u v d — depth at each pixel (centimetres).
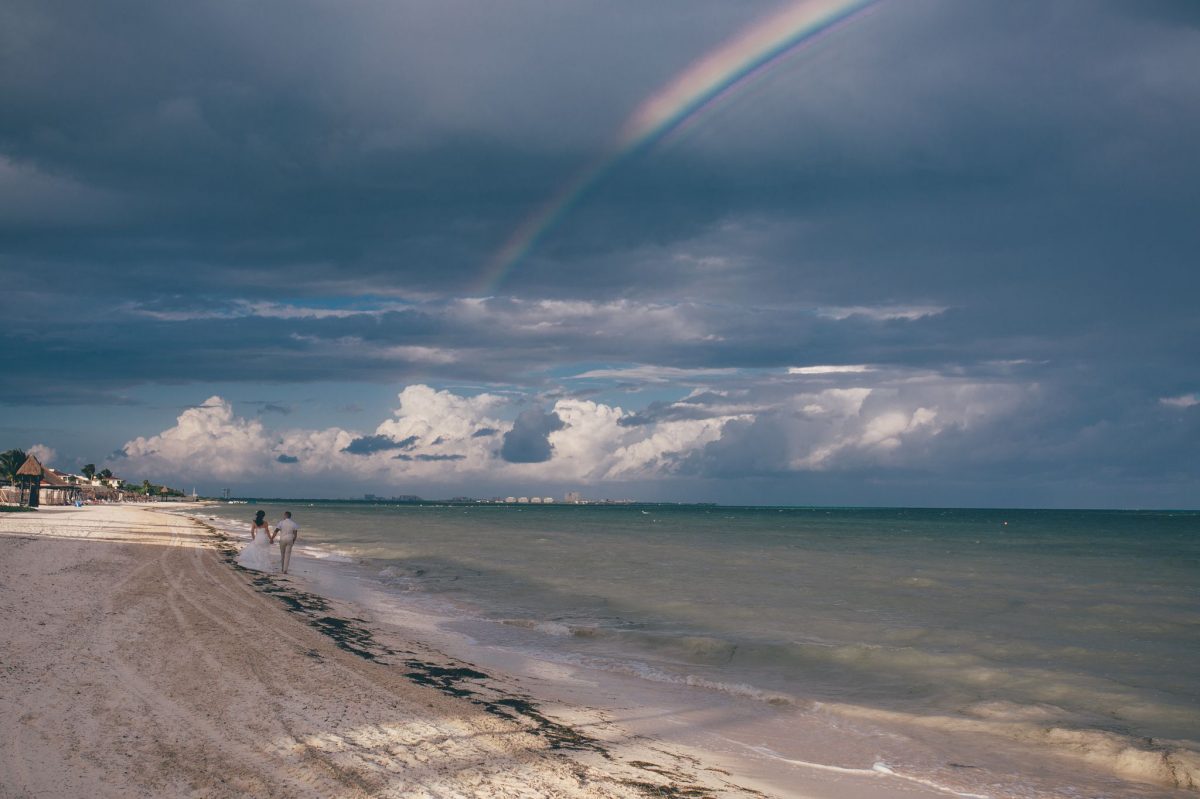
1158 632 2420
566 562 4644
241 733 1005
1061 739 1330
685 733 1316
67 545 3691
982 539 10112
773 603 2911
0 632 1456
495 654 1923
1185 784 1144
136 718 1020
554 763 1045
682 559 5112
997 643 2188
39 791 752
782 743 1293
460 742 1090
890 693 1638
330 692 1282
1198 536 11550
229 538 5725
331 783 862
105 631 1580
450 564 4378
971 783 1133
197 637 1622
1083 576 4428
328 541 6594
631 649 2050
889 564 5103
